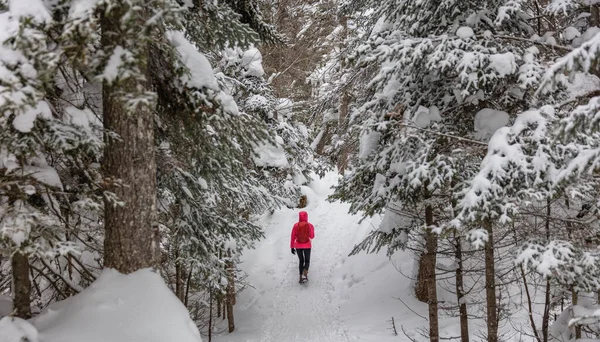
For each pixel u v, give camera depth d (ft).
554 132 10.89
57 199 13.60
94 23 9.98
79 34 9.98
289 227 52.03
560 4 15.26
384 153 20.68
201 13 16.94
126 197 13.28
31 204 12.71
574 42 15.83
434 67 16.56
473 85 15.43
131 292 12.85
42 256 10.89
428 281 20.79
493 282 18.19
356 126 21.93
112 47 10.80
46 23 10.21
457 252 21.42
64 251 11.12
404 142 18.47
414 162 17.26
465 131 19.81
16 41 9.68
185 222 19.51
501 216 14.02
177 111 16.30
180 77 14.39
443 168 16.40
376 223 44.45
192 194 19.66
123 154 13.26
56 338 11.38
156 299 12.94
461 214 14.67
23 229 10.69
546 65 15.33
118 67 10.27
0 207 11.34
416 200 20.80
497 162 14.55
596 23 16.52
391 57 17.75
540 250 15.08
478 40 16.97
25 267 12.82
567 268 15.10
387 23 22.12
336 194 24.79
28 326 11.20
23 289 12.75
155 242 13.97
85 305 12.41
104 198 13.17
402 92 20.94
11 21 10.25
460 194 15.12
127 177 13.30
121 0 10.25
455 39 16.74
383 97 21.59
